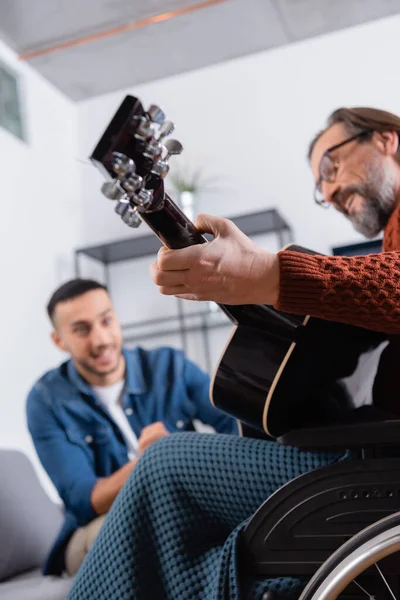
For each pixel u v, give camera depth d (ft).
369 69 11.76
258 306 3.13
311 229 11.59
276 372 3.03
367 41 11.84
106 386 6.20
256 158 12.12
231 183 12.16
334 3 11.10
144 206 2.32
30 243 11.27
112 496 5.38
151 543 2.90
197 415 6.50
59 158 12.62
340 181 5.02
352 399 3.13
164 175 2.34
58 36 11.28
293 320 3.10
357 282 2.53
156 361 6.48
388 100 11.59
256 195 11.99
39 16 10.67
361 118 4.94
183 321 11.92
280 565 2.71
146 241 11.69
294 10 11.20
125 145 2.13
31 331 10.84
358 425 2.68
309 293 2.52
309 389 3.09
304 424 3.13
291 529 2.72
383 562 2.56
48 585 5.21
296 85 12.12
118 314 12.42
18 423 10.07
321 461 2.82
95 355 6.08
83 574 2.97
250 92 12.34
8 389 9.99
